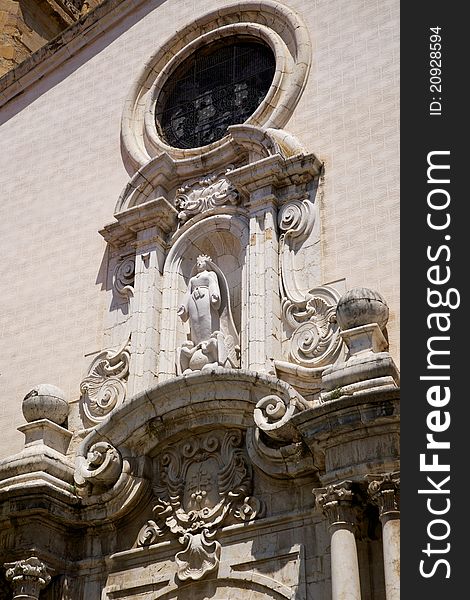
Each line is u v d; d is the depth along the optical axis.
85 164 25.59
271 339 20.06
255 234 21.28
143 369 21.36
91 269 23.95
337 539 16.64
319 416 17.28
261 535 18.38
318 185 21.52
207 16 25.20
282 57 23.52
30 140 27.11
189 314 21.11
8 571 19.52
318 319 19.98
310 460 17.98
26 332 24.16
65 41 27.72
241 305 21.02
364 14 22.84
